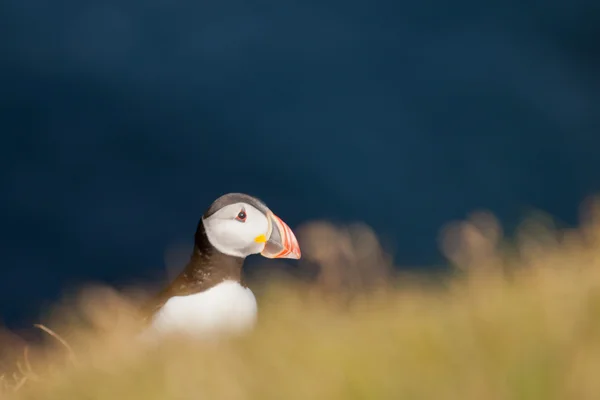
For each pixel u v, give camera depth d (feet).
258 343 17.62
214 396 15.99
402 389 14.55
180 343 20.17
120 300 24.30
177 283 26.12
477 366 14.61
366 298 20.39
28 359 23.86
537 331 15.20
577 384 13.84
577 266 19.10
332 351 16.19
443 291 20.13
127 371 18.26
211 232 25.98
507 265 20.56
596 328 14.94
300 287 22.75
